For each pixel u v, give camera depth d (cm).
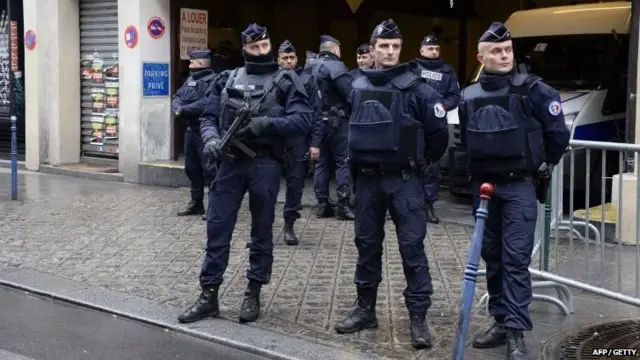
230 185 568
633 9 802
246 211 984
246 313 575
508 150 481
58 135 1332
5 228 894
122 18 1213
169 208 1016
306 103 560
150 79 1214
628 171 759
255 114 547
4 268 729
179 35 1242
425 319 553
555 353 512
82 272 715
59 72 1323
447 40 1584
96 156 1344
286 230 820
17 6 1390
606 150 570
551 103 478
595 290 544
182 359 516
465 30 1549
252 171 562
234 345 535
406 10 1456
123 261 752
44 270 722
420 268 521
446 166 1002
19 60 1405
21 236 855
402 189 515
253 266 581
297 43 1477
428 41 855
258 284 582
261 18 1422
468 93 504
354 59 1496
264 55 562
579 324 568
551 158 494
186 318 574
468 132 498
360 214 536
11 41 1398
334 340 538
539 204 574
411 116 509
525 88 482
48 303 640
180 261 752
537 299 590
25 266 737
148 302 626
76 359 515
